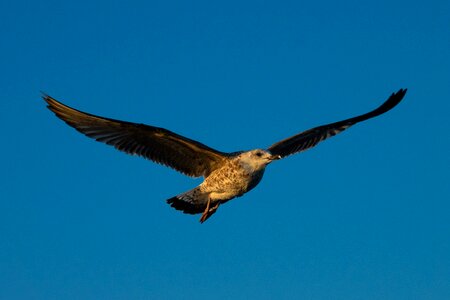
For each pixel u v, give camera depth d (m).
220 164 14.52
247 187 14.34
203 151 14.16
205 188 14.64
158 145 14.18
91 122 13.55
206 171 14.78
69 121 13.45
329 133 15.62
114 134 13.80
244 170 14.09
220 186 14.34
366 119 15.43
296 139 15.47
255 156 14.08
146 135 13.85
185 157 14.46
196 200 14.86
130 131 13.74
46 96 13.17
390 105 15.19
